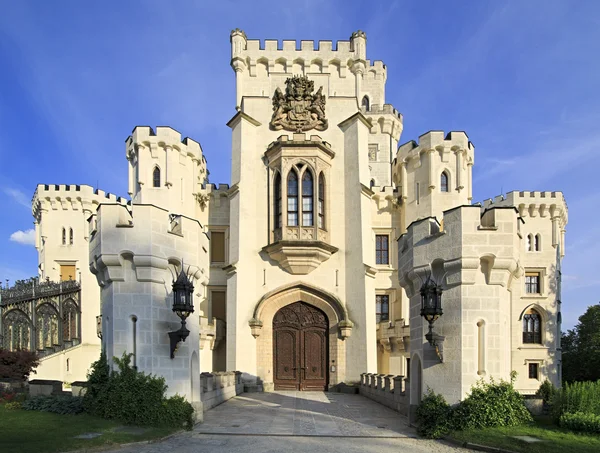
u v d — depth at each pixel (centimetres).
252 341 2647
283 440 1270
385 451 1148
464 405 1278
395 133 4481
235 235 2762
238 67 3091
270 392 2536
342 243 2772
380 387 2069
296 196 2745
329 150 2811
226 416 1670
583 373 4484
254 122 2895
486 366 1302
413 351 1502
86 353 3475
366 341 2578
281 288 2684
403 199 3234
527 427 1247
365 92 4662
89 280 3622
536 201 4034
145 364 1380
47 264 3850
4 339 2680
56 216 3916
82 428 1221
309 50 3120
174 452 1116
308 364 2673
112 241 1395
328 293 2677
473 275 1325
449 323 1340
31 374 2777
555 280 3984
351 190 2794
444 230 1375
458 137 3120
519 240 1409
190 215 3228
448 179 3112
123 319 1391
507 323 1364
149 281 1408
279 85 3041
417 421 1374
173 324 1455
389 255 3238
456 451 1145
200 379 1733
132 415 1320
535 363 3900
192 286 1402
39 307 3000
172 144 3138
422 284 1427
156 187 3106
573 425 1212
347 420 1599
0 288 2716
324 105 2919
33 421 1271
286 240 2634
